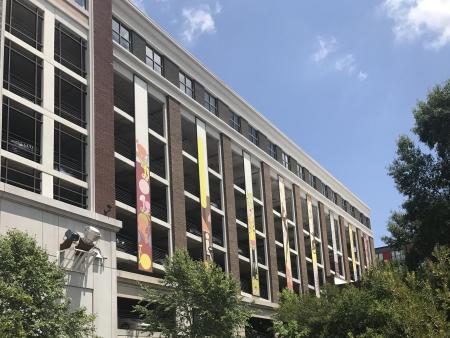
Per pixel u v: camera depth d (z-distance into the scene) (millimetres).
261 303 48156
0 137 26641
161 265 35812
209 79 49031
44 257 20531
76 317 20703
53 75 30469
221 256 46938
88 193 30766
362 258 80375
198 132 45344
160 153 42625
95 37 34156
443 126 36719
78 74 32781
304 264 59531
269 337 48781
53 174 28844
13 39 28719
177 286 29141
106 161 32500
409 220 38625
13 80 30609
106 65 34594
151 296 29984
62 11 32375
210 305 28469
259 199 55375
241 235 52781
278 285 52656
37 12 30672
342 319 26516
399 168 39000
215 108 50125
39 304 19578
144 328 29797
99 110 32969
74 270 27438
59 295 20359
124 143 40156
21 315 18188
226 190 47594
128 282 32656
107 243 30156
